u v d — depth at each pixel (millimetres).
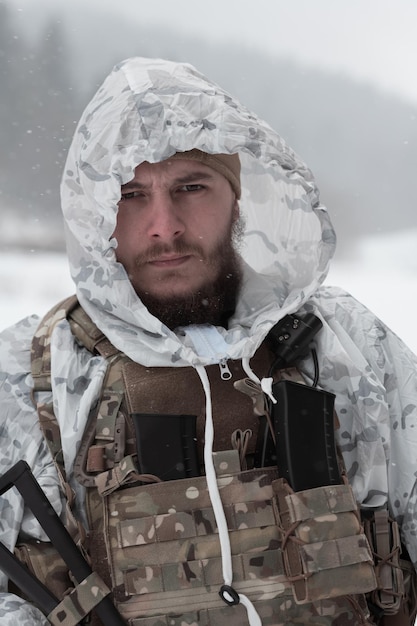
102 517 1562
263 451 1625
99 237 1664
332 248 1792
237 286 1806
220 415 1636
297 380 1706
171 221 1676
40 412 1629
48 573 1554
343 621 1562
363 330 1819
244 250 1851
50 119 22078
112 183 1612
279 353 1715
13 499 1587
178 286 1719
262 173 1833
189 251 1706
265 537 1555
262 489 1575
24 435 1644
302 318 1757
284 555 1554
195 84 1674
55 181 17078
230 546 1539
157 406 1625
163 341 1653
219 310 1767
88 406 1616
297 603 1541
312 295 1781
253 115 1719
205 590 1526
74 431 1603
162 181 1667
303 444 1606
